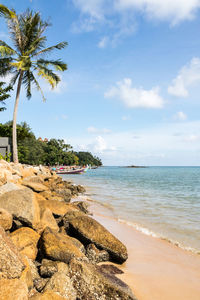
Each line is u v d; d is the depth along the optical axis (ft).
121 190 68.90
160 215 32.81
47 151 288.51
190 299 12.25
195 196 56.29
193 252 19.03
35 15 68.33
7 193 19.77
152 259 17.53
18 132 114.32
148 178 146.00
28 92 77.25
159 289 13.19
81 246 16.26
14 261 10.46
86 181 111.14
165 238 22.38
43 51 72.64
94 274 11.63
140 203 43.75
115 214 33.17
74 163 362.74
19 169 50.34
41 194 33.40
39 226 17.69
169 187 81.30
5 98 89.30
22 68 63.67
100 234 17.71
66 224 19.77
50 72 71.26
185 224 27.71
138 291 12.89
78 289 10.98
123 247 17.03
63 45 71.36
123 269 15.80
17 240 14.24
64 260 13.51
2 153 78.54
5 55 64.18
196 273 15.38
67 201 35.50
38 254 14.46
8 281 9.41
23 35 69.51
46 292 9.82
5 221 15.30
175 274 15.19
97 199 48.65
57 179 69.31
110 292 10.84
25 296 9.05
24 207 17.94
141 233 23.88
